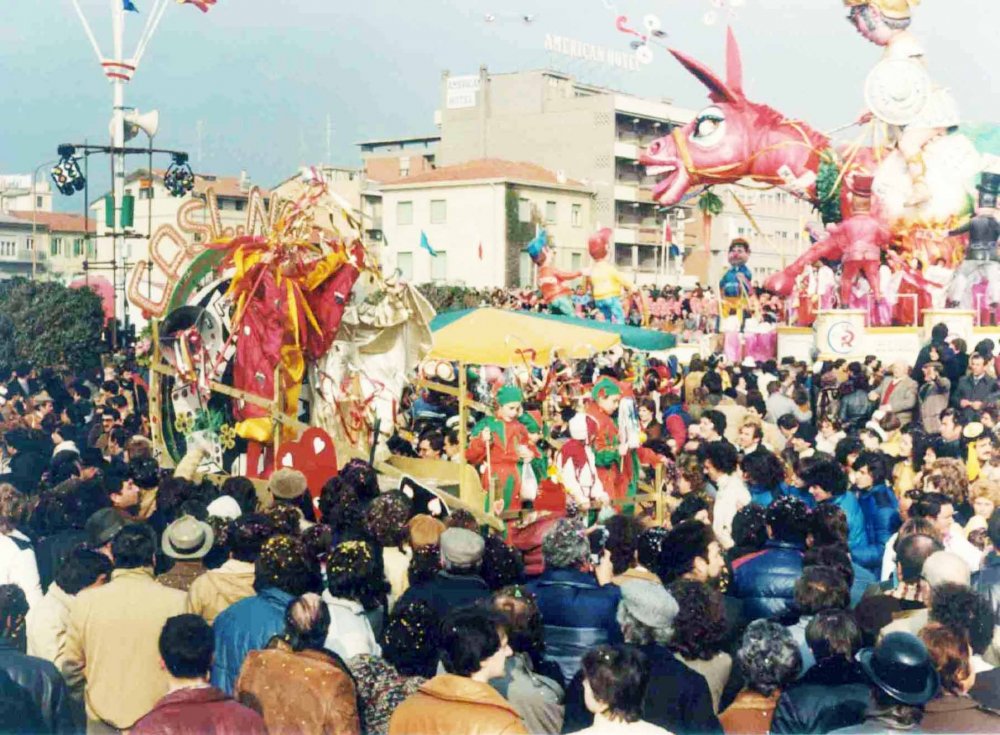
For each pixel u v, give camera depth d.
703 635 5.55
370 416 12.68
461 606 5.42
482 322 14.02
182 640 4.87
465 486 11.14
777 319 28.98
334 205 12.66
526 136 60.31
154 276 12.27
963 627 5.34
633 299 30.11
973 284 25.98
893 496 8.88
